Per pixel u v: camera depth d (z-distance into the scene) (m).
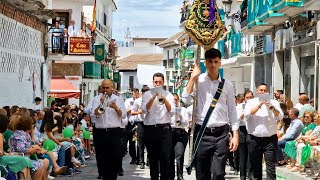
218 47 41.62
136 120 19.88
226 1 31.70
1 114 11.84
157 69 34.78
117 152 13.83
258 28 27.08
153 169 13.06
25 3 21.11
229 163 18.45
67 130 18.11
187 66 57.22
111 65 65.81
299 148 15.09
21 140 12.32
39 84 25.88
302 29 21.89
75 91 37.38
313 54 21.81
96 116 13.68
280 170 15.91
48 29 27.66
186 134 15.16
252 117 12.76
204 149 9.45
